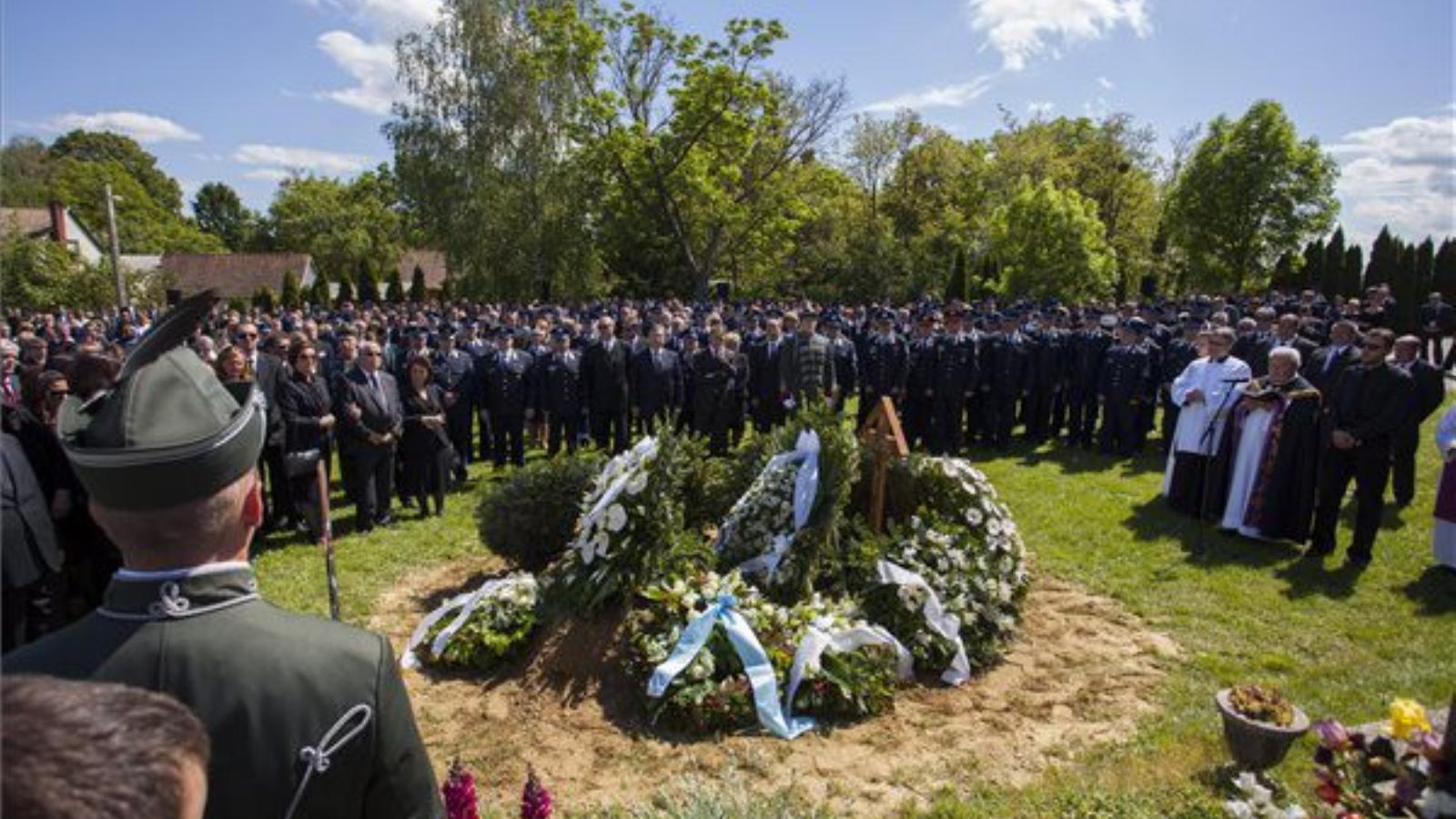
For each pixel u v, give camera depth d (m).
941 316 14.90
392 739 1.54
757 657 5.40
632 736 5.14
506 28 34.09
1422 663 6.08
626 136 33.28
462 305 27.25
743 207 35.19
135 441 1.36
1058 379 13.75
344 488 10.55
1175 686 5.78
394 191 36.22
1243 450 8.96
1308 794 4.38
